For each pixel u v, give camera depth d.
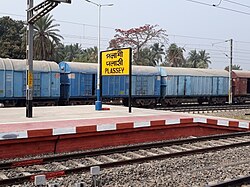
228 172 8.24
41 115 14.93
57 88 25.97
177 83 34.22
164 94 33.59
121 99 31.02
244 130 15.81
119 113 16.61
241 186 6.81
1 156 9.45
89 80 28.38
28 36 13.70
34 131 10.00
